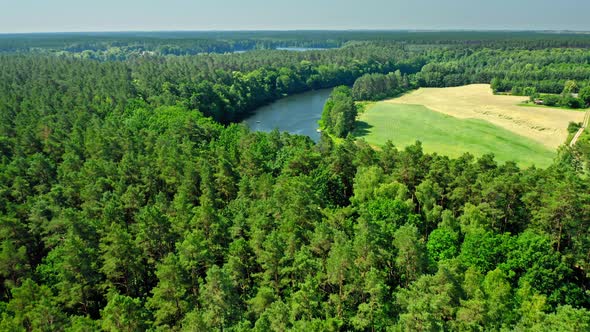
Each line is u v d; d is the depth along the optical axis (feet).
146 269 211.41
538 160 439.22
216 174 285.02
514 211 246.06
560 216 215.31
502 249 202.49
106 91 569.23
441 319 156.15
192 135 416.67
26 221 245.04
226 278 167.43
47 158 332.60
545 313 164.96
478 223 228.02
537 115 620.49
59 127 408.46
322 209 243.60
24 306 165.48
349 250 174.60
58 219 225.76
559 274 191.01
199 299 177.68
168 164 292.40
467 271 174.19
